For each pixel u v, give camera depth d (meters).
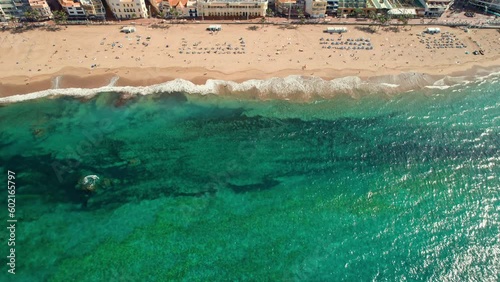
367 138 136.88
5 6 177.75
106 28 180.75
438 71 164.25
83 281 100.25
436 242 108.44
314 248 107.50
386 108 148.88
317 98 152.38
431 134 138.50
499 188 121.12
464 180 123.31
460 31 186.25
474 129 140.50
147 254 105.88
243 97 151.75
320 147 133.50
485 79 161.62
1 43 169.88
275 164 128.12
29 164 125.12
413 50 174.25
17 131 136.00
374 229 111.56
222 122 141.88
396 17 191.38
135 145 132.75
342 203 117.75
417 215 114.69
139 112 144.75
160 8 187.12
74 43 171.75
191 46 172.38
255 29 183.25
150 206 116.31
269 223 113.00
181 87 154.50
